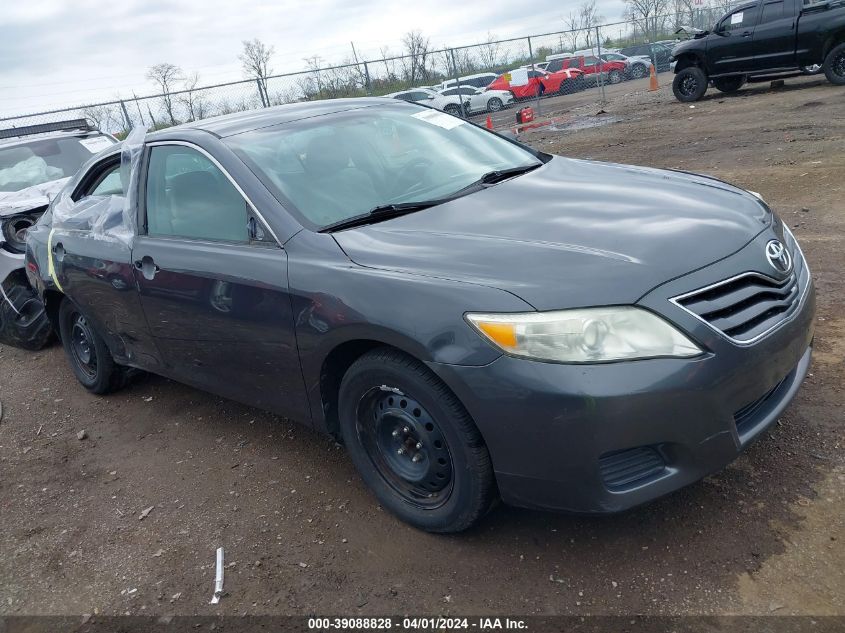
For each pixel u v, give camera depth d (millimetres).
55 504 3695
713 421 2393
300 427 4062
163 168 3814
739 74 16328
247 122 3793
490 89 25938
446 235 2869
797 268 2973
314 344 2936
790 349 2658
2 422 4828
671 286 2410
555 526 2855
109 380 4824
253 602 2738
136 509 3520
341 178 3418
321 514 3209
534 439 2361
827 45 14734
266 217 3184
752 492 2842
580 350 2295
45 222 4941
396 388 2732
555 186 3346
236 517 3303
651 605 2402
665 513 2814
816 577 2395
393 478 2986
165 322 3730
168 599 2834
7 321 6094
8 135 8039
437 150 3824
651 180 3393
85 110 16562
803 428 3191
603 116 17469
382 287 2668
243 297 3186
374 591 2689
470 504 2650
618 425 2281
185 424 4363
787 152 9133
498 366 2365
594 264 2479
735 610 2324
